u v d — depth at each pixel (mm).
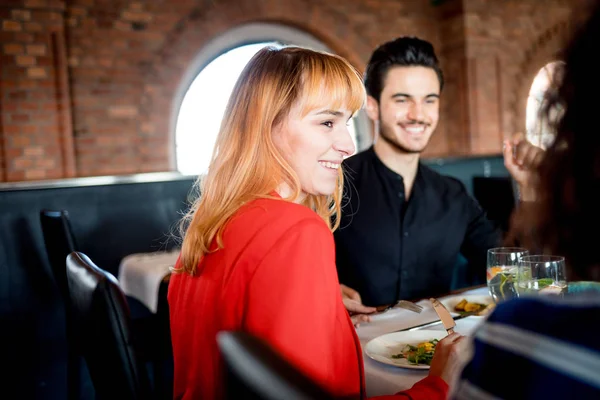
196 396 881
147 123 5055
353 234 1853
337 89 951
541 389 422
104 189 3090
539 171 563
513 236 635
